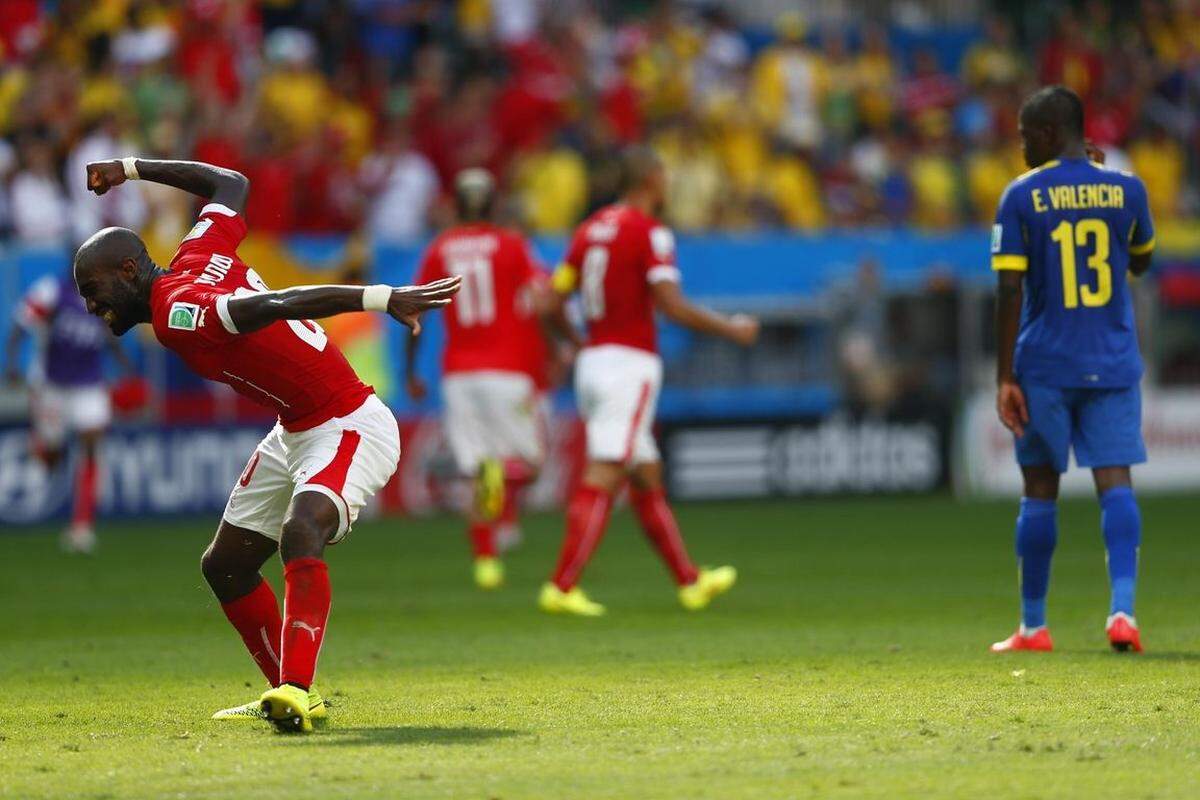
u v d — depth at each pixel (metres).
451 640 30.05
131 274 19.67
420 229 65.19
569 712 21.19
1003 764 17.11
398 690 23.58
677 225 67.88
